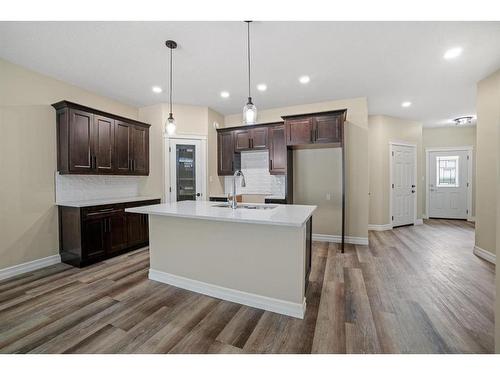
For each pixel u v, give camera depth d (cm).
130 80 343
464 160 661
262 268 219
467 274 289
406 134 580
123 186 439
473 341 171
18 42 246
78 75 326
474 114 535
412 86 366
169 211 237
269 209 252
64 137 326
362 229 420
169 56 276
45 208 322
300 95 404
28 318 202
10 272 288
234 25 220
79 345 170
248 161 508
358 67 303
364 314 207
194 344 171
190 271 256
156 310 216
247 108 239
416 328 187
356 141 420
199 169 470
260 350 165
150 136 459
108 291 252
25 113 302
